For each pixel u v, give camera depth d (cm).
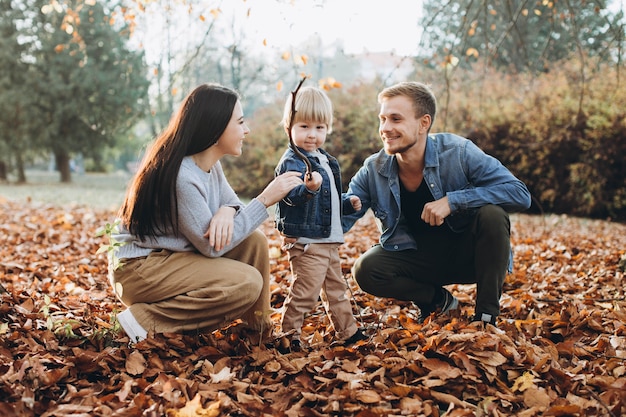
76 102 2203
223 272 265
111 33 2134
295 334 288
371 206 339
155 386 227
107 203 1317
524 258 558
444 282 341
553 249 615
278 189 274
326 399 221
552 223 982
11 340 271
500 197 301
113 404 216
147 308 265
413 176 323
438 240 328
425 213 302
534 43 1393
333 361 256
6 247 610
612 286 414
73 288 417
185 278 264
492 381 238
